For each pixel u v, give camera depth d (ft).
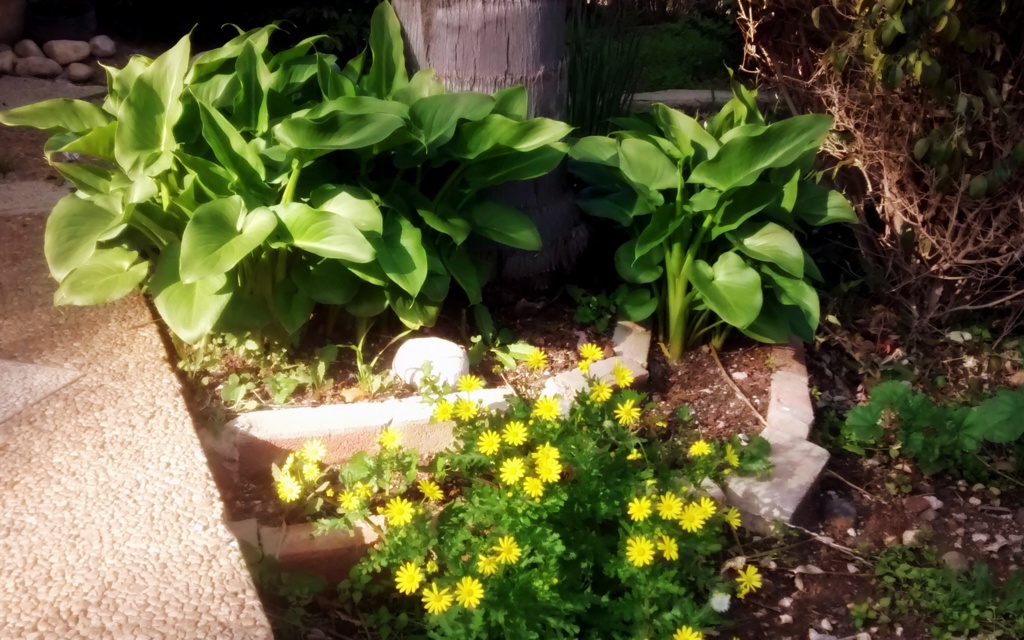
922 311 14.30
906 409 11.62
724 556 10.01
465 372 10.96
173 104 10.57
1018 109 12.65
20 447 8.80
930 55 12.04
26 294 11.75
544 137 11.15
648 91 22.49
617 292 12.92
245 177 10.59
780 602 9.69
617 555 8.76
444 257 11.72
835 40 13.24
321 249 9.79
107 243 11.29
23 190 15.37
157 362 10.36
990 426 11.22
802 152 11.54
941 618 9.46
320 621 8.77
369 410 10.28
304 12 23.02
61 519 7.97
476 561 8.33
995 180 12.51
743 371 12.62
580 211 13.78
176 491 8.39
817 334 13.99
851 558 10.30
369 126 10.14
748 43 14.82
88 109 11.76
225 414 10.24
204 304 9.76
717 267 11.91
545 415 9.18
